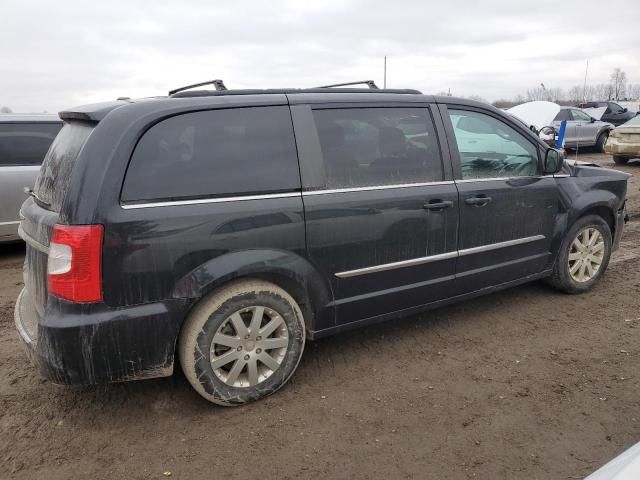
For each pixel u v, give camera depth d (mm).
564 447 2676
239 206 2893
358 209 3277
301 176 3113
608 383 3270
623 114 21656
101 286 2576
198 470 2561
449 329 4102
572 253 4637
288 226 3033
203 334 2871
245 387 3064
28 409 3094
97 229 2535
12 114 6613
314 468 2559
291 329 3150
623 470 1621
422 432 2820
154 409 3078
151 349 2748
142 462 2625
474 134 3918
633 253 6125
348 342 3906
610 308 4449
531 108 12508
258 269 2939
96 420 2982
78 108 2998
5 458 2668
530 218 4195
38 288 2846
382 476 2496
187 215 2742
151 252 2660
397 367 3529
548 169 4297
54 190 2807
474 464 2564
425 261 3627
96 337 2598
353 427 2875
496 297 4754
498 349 3754
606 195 4672
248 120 3018
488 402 3090
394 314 3643
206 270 2799
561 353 3672
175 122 2812
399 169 3496
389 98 3541
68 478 2525
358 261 3340
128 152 2652
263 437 2803
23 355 3783
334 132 3275
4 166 6402
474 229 3850
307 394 3213
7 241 6500
